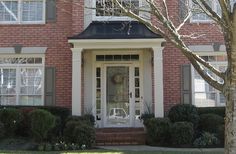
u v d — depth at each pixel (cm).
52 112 1594
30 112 1480
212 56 1689
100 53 1695
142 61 1689
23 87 1702
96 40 1536
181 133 1416
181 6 1680
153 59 1592
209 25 1691
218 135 1453
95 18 1683
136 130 1602
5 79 1708
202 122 1538
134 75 1702
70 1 1741
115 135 1502
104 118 1684
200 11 948
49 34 1719
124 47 1555
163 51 1686
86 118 1521
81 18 1672
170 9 1689
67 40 1644
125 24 1639
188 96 1673
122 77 1708
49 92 1689
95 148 1381
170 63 1686
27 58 1712
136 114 1686
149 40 1530
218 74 779
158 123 1452
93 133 1411
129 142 1505
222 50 1675
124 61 1698
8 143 1416
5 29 1719
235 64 741
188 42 1688
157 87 1532
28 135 1528
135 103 1692
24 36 1717
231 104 752
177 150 1310
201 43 1686
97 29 1630
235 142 743
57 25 1723
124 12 780
